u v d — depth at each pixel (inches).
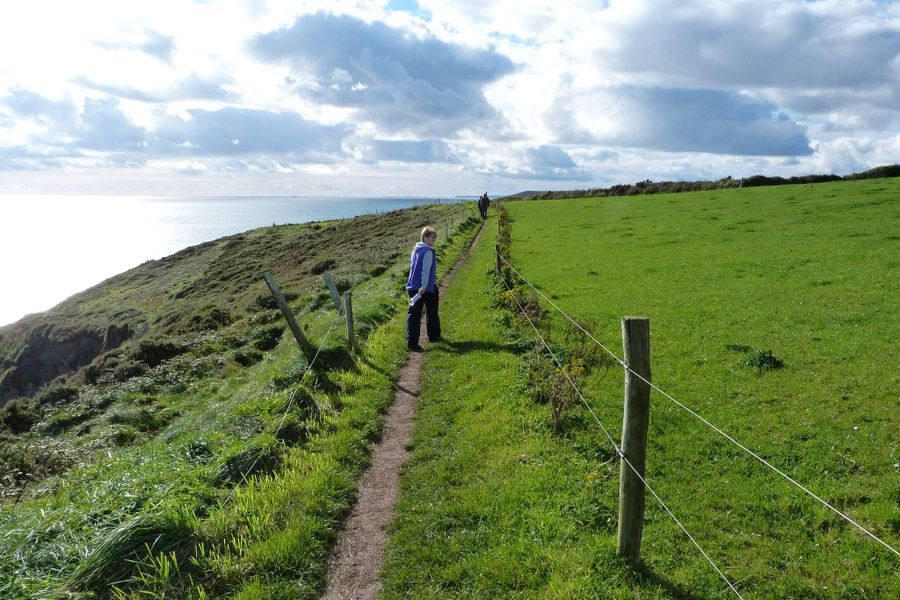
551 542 254.4
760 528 265.9
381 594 237.8
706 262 959.6
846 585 226.7
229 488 307.1
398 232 2011.6
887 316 584.7
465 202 3250.5
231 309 1331.2
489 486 308.5
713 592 222.7
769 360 473.1
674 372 479.5
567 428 366.0
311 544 263.6
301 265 1849.2
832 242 1029.8
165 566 230.7
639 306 714.2
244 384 643.5
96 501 287.3
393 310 770.8
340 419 407.8
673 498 293.6
